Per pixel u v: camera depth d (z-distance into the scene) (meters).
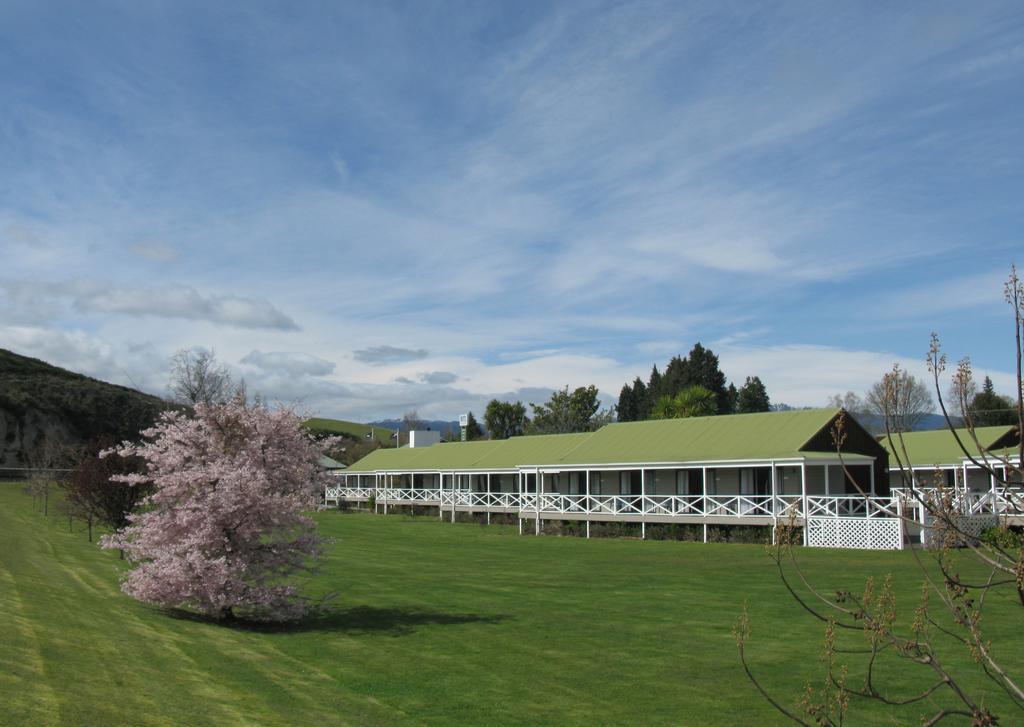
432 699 11.49
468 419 83.00
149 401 82.94
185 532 16.59
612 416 90.50
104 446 27.20
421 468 59.31
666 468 39.81
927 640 5.99
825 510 32.62
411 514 59.41
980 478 38.62
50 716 8.40
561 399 85.56
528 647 14.85
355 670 13.02
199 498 16.44
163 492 16.62
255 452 16.91
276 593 16.55
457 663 13.62
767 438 37.88
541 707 11.21
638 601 19.92
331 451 18.27
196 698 10.30
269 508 16.41
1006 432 38.78
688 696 11.76
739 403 85.88
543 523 44.81
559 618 17.69
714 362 87.31
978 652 5.64
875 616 6.31
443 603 19.75
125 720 8.80
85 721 8.47
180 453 16.95
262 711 10.20
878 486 38.81
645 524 39.59
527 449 54.59
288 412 17.42
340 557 30.34
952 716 10.59
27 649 10.85
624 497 40.47
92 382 84.44
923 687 11.97
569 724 10.50
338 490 66.88
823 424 37.12
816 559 28.03
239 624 16.62
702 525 38.19
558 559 30.00
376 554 31.75
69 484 28.94
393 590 21.97
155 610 16.72
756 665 13.45
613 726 10.45
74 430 71.25
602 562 28.80
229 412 17.16
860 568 25.23
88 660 11.02
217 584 15.82
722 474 39.16
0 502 45.41
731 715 10.90
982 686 11.95
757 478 37.88
